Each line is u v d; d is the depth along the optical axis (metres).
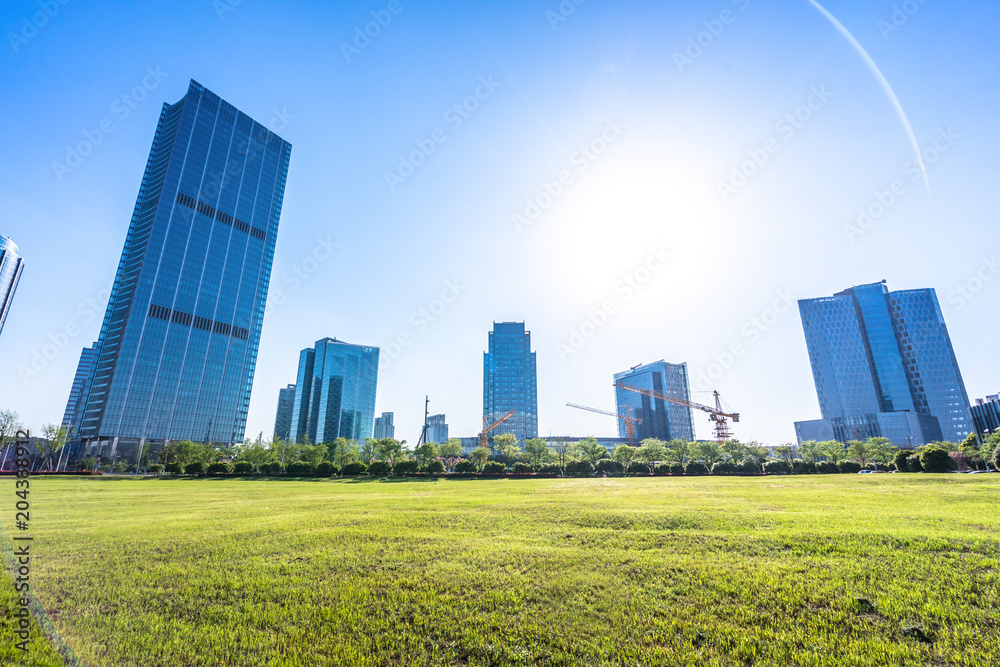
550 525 15.56
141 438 116.94
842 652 7.07
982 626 7.55
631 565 10.81
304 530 15.26
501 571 10.71
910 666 6.70
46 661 7.15
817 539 12.19
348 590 9.73
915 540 11.56
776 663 6.87
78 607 8.99
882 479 33.41
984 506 17.59
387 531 14.99
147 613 8.80
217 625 8.32
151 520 18.05
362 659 7.21
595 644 7.47
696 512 16.73
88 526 16.56
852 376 160.50
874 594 8.75
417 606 8.92
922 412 153.12
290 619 8.52
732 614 8.32
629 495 24.33
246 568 11.20
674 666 6.87
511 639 7.68
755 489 27.58
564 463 64.75
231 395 140.25
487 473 60.91
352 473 61.50
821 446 82.12
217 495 30.44
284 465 70.62
